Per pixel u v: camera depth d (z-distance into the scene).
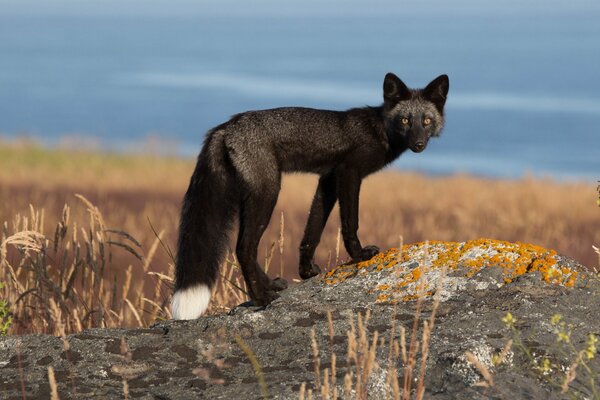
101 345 7.56
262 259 20.67
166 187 33.78
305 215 27.97
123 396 6.67
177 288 9.95
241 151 10.13
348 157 10.98
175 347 7.55
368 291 8.58
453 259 8.84
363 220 26.61
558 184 34.66
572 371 6.13
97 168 38.56
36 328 10.83
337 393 6.43
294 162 10.65
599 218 27.38
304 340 7.53
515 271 8.59
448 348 7.01
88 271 12.34
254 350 7.44
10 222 21.56
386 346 7.19
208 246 10.08
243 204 10.14
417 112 11.98
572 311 7.81
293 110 10.66
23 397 6.60
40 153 41.91
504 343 7.05
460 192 32.78
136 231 22.98
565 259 8.75
